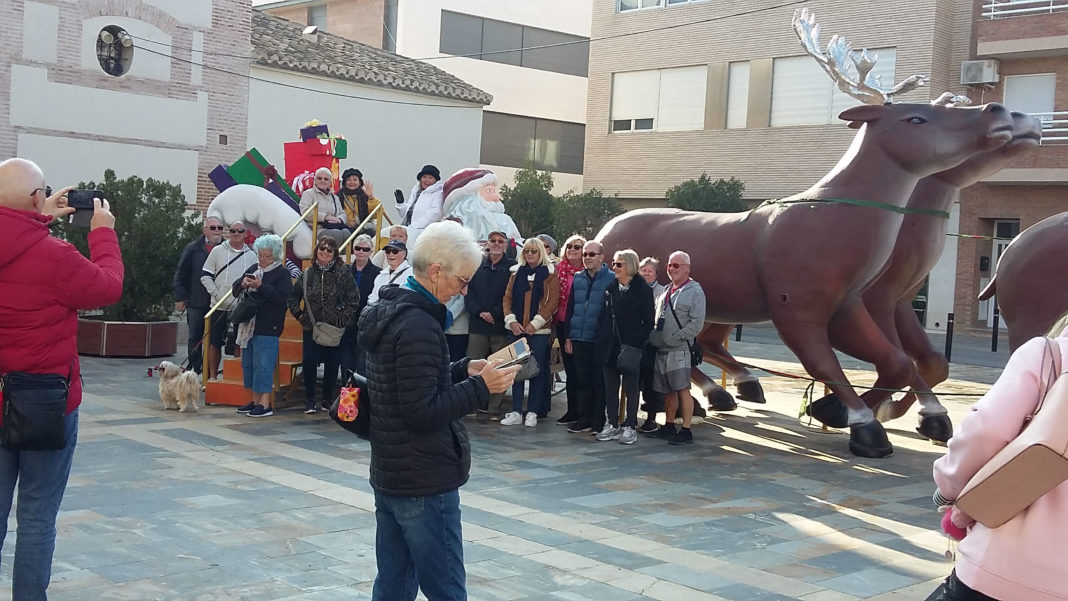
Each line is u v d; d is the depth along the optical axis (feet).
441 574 13.58
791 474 30.94
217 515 22.65
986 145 32.78
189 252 42.73
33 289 14.73
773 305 35.32
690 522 24.52
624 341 34.19
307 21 132.67
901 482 30.48
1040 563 9.89
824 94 98.48
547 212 101.19
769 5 101.65
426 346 13.33
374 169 80.59
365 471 27.84
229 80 68.39
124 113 63.26
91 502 23.22
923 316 98.48
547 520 23.91
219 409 36.78
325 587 18.26
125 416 34.35
